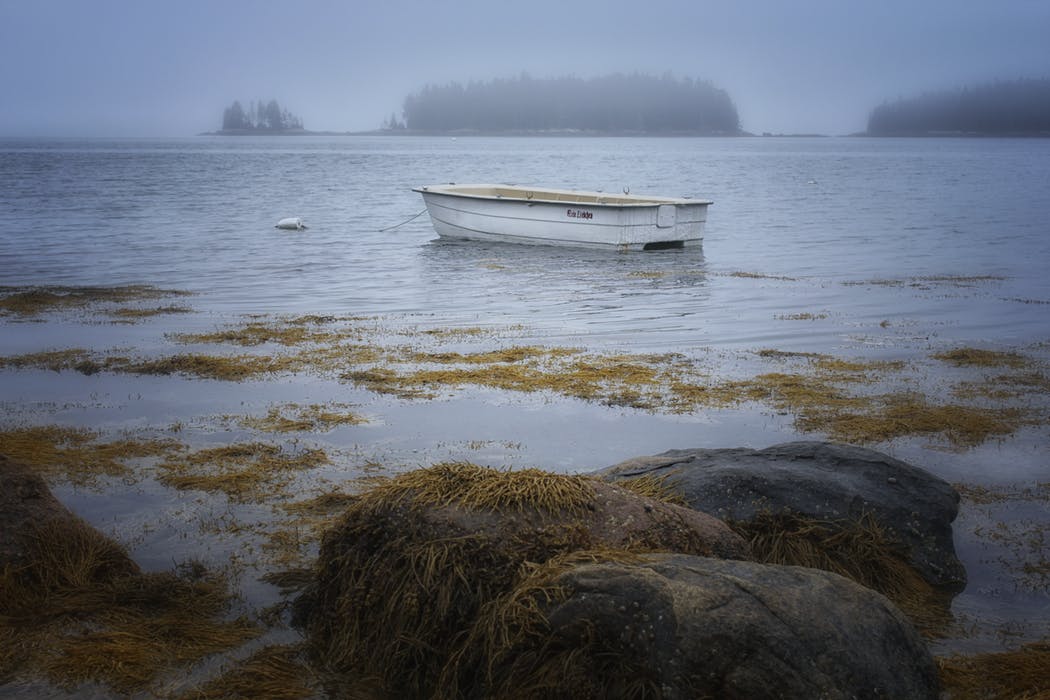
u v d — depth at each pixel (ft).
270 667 15.55
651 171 277.85
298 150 515.50
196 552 20.34
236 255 80.59
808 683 12.13
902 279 67.62
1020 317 51.42
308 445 28.09
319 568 17.15
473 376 36.78
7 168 253.85
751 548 18.37
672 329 47.88
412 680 14.71
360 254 82.38
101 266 72.54
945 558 19.67
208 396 33.73
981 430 29.71
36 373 36.96
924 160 395.34
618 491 16.83
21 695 14.71
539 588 13.60
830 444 22.65
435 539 15.40
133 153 417.90
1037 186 203.72
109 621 16.94
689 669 12.24
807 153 525.75
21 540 18.06
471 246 89.25
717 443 28.53
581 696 12.67
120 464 26.04
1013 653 16.39
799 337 45.70
